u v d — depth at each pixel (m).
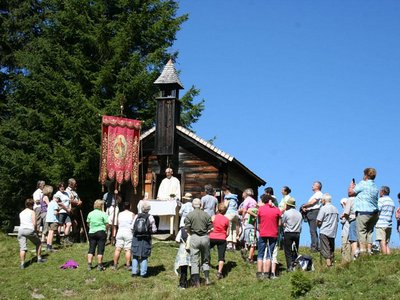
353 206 17.02
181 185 26.48
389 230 17.55
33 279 18.53
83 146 30.05
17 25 35.56
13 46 35.81
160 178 27.41
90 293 17.62
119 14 34.44
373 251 18.36
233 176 27.47
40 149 30.81
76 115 30.77
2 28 35.56
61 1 34.03
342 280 15.34
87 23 33.28
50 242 21.47
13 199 32.00
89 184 31.17
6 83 35.78
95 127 30.61
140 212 19.36
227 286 16.75
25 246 19.77
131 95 32.56
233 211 21.16
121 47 32.69
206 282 17.11
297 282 15.05
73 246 22.28
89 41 32.72
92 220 19.39
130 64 32.38
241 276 18.47
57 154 29.44
